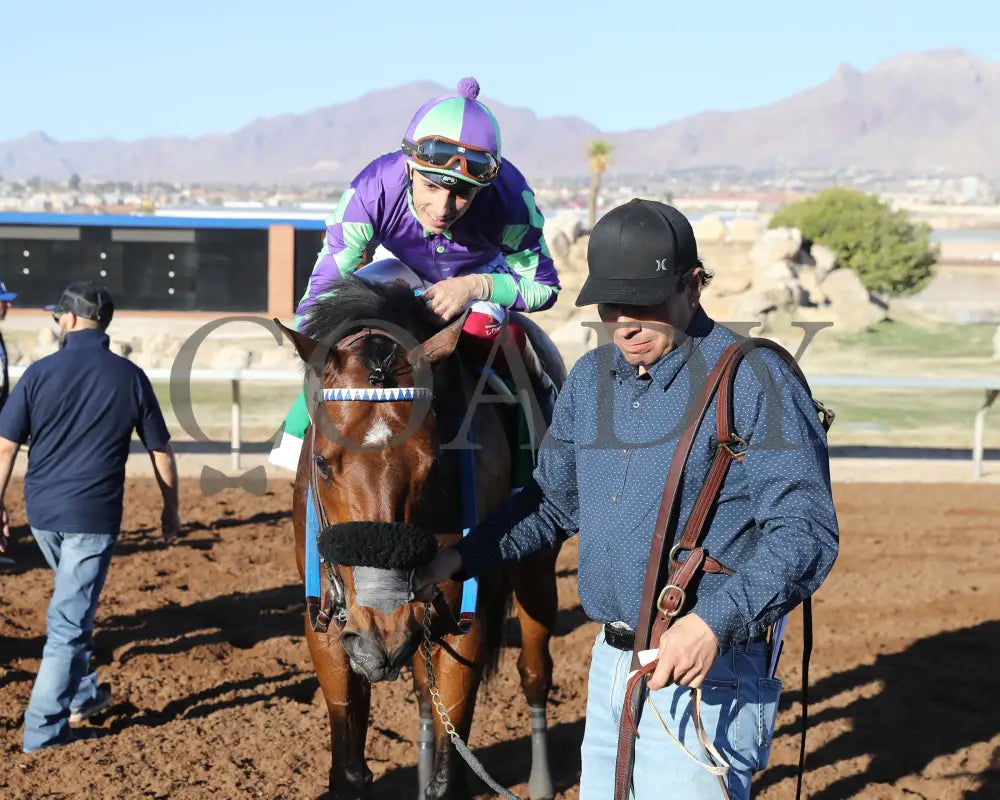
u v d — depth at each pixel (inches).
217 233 1008.9
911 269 1339.8
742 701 92.1
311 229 1010.1
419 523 108.7
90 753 157.3
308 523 117.4
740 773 92.0
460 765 128.8
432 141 127.3
